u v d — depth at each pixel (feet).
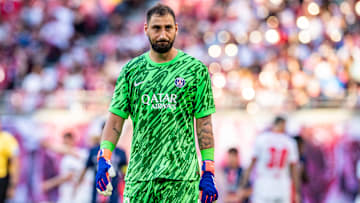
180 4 171.32
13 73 152.66
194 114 36.50
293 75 139.74
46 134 119.34
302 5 164.14
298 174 88.84
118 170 71.05
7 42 161.79
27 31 166.81
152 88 35.47
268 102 124.26
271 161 86.02
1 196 84.07
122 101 36.45
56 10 168.55
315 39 156.04
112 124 36.68
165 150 34.99
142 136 35.47
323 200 109.60
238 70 145.79
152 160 35.09
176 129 35.17
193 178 35.37
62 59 159.74
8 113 125.29
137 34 165.78
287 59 147.23
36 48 163.12
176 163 34.94
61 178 85.71
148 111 35.37
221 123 117.08
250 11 162.20
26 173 114.32
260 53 150.30
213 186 35.01
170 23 35.35
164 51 35.42
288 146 85.97
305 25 158.30
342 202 110.01
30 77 144.87
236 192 92.32
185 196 34.91
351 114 116.26
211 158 36.09
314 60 146.30
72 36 168.14
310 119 116.88
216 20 163.63
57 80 146.10
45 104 125.08
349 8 168.35
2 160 83.71
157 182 34.86
